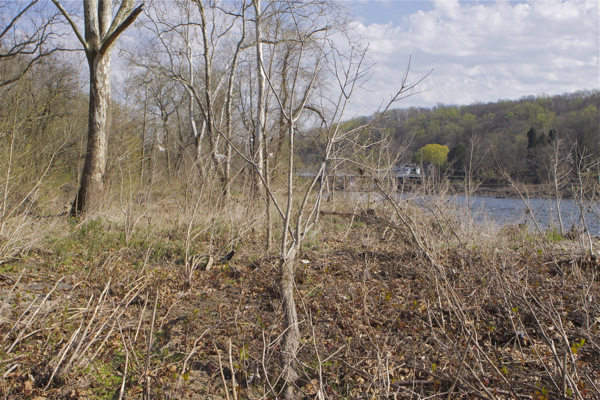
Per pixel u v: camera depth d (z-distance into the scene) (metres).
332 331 4.69
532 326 4.69
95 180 11.49
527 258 6.76
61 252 7.38
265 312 5.33
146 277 5.73
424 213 8.27
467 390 3.36
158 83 24.38
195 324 4.92
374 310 5.19
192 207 9.14
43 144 11.03
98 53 11.43
